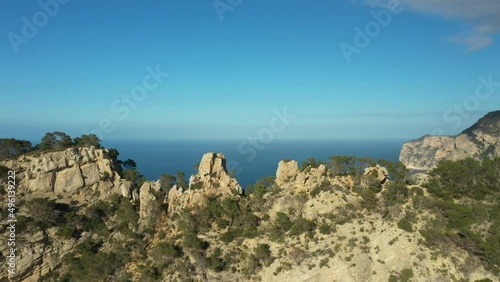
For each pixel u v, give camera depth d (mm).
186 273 95062
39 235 100562
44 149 127562
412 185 113250
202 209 109750
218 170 120062
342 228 97062
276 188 117812
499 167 118875
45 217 103250
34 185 111625
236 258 98188
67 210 110625
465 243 89000
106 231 109500
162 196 119562
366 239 93062
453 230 93312
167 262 98688
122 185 121375
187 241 99812
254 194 116625
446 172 112750
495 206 99688
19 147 122375
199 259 96000
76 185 116375
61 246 102875
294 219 104125
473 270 86875
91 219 110812
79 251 103312
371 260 89875
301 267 90750
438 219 95125
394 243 91000
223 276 94000
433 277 86062
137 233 108688
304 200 108125
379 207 101875
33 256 97688
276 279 91000
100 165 122562
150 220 111688
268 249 97750
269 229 103250
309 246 94625
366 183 108438
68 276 98750
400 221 95062
